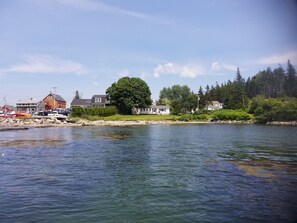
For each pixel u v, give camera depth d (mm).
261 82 125625
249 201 12469
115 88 118688
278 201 12453
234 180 16109
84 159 23078
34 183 15414
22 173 17812
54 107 146625
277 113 91188
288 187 14664
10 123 73375
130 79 122062
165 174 17609
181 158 23609
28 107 143625
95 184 15203
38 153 26297
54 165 20469
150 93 126625
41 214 10945
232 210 11398
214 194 13461
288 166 20234
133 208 11594
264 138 42500
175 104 139250
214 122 100188
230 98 139250
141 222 10273
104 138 41438
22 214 10945
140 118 102125
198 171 18516
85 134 48562
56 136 44188
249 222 10242
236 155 25359
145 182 15641
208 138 42188
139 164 20922
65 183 15414
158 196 13148
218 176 17094
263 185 15047
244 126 78375
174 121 100062
